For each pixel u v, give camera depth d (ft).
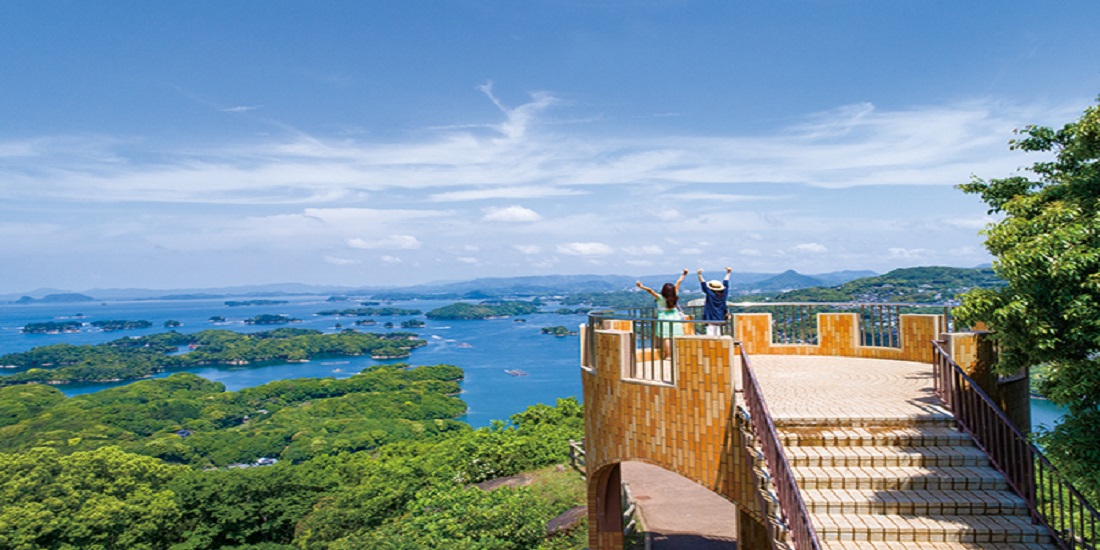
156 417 399.44
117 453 135.64
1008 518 21.50
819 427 25.62
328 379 506.48
